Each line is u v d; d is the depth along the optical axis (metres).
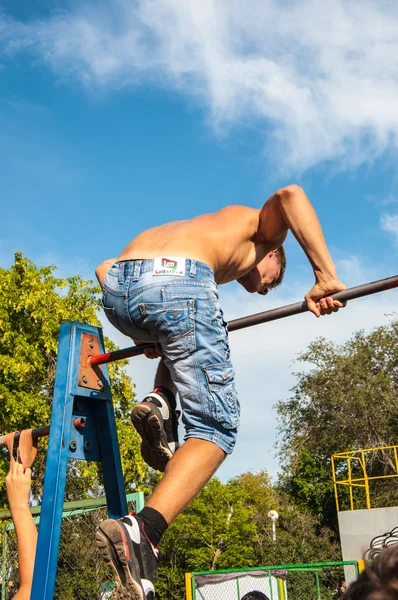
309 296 2.39
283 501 27.28
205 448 2.05
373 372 24.64
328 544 23.31
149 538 1.85
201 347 2.11
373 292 2.29
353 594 0.85
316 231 2.38
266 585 11.90
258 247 2.56
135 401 16.92
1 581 6.33
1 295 16.08
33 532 2.49
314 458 26.62
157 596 20.31
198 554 21.08
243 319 2.57
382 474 23.34
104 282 2.31
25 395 15.38
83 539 5.35
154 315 2.15
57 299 16.59
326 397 24.41
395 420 23.52
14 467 2.62
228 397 2.12
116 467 2.42
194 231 2.31
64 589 5.12
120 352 2.36
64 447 2.23
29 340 16.22
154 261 2.19
